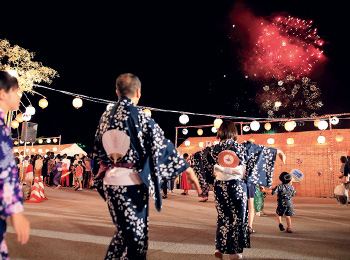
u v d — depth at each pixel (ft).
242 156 11.69
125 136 7.27
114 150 7.24
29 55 32.37
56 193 41.32
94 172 8.09
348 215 24.71
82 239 14.02
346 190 32.09
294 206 31.45
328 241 14.96
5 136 5.32
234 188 11.18
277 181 47.32
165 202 32.99
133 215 7.06
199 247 13.32
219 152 11.85
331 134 45.16
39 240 13.60
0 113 5.43
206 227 18.33
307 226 19.42
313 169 45.47
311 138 47.85
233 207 11.14
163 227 17.94
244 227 11.19
